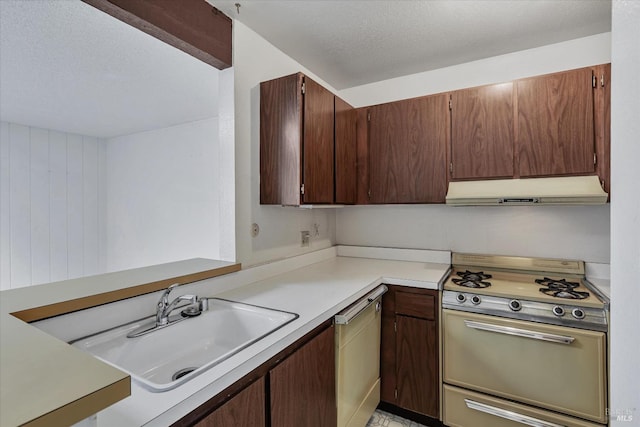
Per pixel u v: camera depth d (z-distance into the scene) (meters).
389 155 2.23
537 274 2.02
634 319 0.62
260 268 1.83
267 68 1.92
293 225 2.18
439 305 1.76
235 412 0.85
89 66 2.12
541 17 1.71
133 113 3.24
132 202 4.20
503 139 1.88
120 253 4.34
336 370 1.38
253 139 1.81
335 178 2.06
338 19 1.72
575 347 1.43
